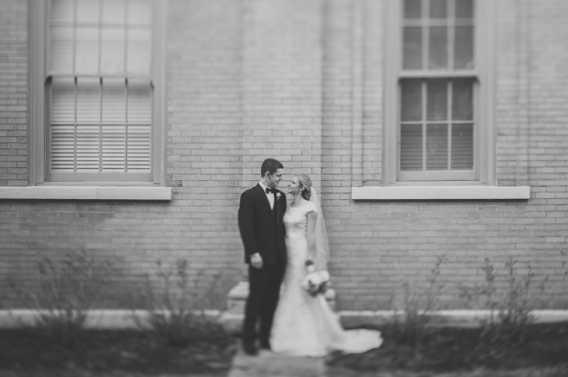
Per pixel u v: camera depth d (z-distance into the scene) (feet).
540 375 19.51
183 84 25.45
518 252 25.08
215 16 25.50
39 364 20.22
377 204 25.16
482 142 25.62
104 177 26.11
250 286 21.91
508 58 25.16
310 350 21.59
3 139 25.43
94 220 25.30
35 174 25.72
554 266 25.07
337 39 25.27
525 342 22.59
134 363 20.52
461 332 23.79
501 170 25.16
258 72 25.03
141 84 26.32
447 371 19.90
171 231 25.31
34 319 24.22
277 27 25.08
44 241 25.27
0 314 24.16
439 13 26.03
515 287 24.81
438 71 25.93
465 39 25.95
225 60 25.48
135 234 25.31
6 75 25.44
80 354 21.26
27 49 25.53
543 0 25.14
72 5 26.30
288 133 24.94
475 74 25.76
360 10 25.30
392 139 25.62
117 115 26.27
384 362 20.77
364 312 24.71
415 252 25.13
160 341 22.68
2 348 21.66
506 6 25.20
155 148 25.85
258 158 24.94
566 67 25.11
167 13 25.68
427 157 26.03
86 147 26.25
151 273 25.26
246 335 21.84
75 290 23.63
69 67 26.27
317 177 24.86
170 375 19.58
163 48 25.91
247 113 24.99
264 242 21.71
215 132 25.40
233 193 25.36
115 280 25.22
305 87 25.00
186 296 25.14
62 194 25.11
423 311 23.63
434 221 25.16
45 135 25.99
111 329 24.06
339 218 25.13
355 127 25.17
